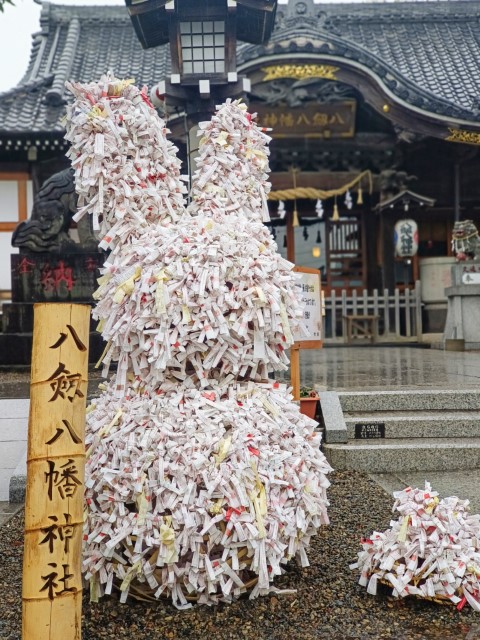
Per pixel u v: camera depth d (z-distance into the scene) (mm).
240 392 3379
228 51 8422
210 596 3281
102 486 3260
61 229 11914
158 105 8727
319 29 17594
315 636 3102
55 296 11805
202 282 3203
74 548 2814
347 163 20266
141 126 3510
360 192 19922
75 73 21453
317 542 4301
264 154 3941
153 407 3270
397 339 18922
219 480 3092
